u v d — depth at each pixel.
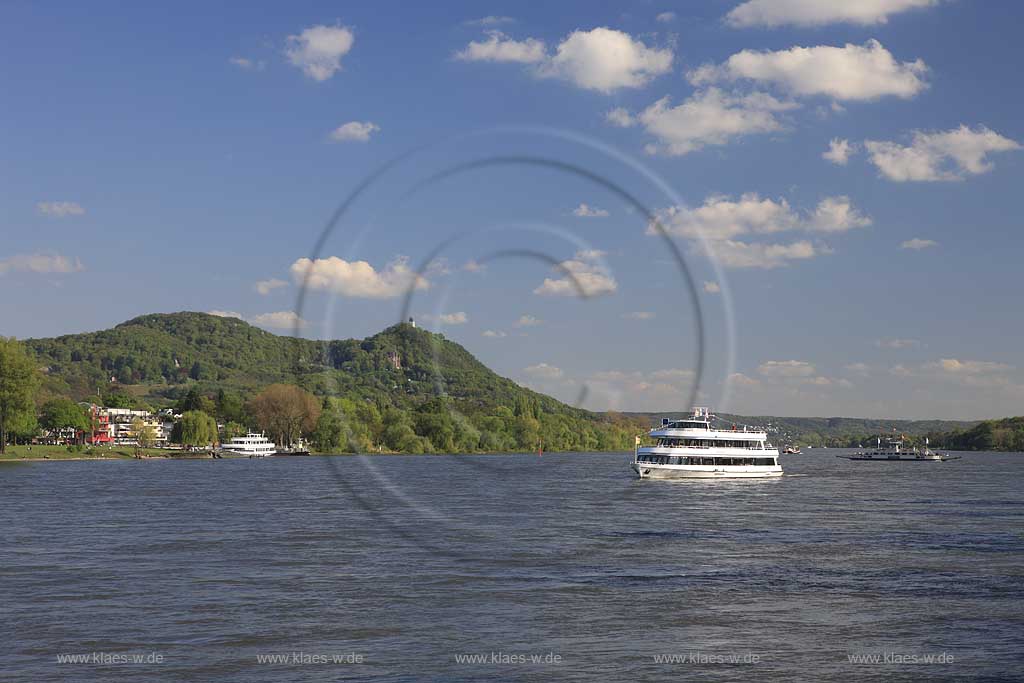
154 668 45.84
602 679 44.31
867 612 57.00
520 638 50.97
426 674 44.91
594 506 123.31
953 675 45.03
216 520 105.44
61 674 45.00
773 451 179.12
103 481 179.38
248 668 45.81
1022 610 57.59
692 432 175.00
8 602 59.38
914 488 166.50
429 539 86.81
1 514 112.31
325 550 80.62
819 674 45.25
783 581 66.56
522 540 87.12
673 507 121.94
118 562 74.31
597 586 64.56
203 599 60.22
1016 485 178.38
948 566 72.62
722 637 51.25
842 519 106.56
